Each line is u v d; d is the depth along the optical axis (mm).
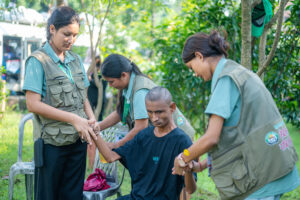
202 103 5305
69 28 2199
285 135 1794
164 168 2176
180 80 5254
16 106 9164
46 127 2307
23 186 3891
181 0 5504
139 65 6910
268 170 1731
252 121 1744
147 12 6203
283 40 4230
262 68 3102
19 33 9102
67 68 2393
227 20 4344
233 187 1792
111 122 2875
